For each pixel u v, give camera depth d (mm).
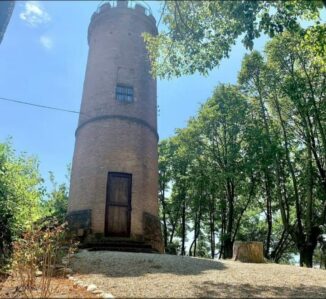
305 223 25109
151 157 20141
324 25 10969
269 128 27562
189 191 34000
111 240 17078
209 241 39375
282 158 26453
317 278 11266
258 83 27719
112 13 22312
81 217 17781
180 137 30734
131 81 20938
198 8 10422
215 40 10789
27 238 8695
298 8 10219
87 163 18953
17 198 13195
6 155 15453
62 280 9141
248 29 8898
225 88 29016
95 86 20734
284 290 8922
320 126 22781
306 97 23891
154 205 19453
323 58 14039
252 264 13945
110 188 18250
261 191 30734
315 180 24734
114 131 19344
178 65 11898
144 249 16797
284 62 25281
